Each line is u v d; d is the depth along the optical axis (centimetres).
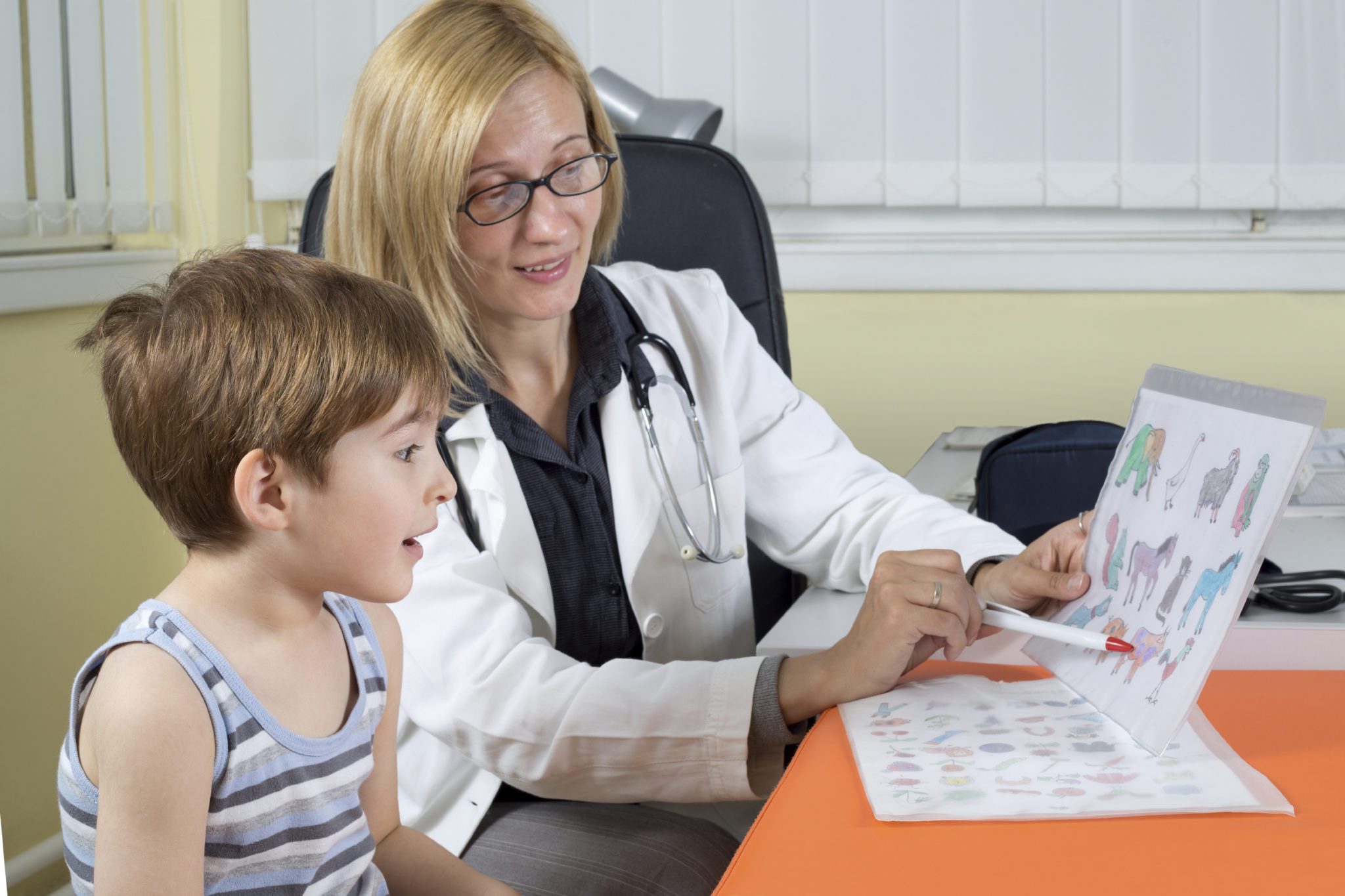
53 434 175
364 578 70
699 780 85
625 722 86
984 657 87
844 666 81
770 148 197
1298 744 65
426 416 71
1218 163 186
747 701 83
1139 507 78
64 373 177
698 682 86
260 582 70
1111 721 70
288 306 67
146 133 196
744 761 83
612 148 112
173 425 66
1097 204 190
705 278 128
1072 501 113
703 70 197
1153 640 70
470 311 105
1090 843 55
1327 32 180
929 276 197
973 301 198
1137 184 188
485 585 98
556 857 92
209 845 68
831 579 117
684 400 114
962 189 193
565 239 98
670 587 111
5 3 166
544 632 104
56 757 176
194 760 65
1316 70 182
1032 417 199
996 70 189
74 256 176
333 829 73
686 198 137
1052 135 189
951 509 110
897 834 57
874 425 204
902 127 193
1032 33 187
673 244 137
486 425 103
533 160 97
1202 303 192
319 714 74
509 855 93
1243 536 65
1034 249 194
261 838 69
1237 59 183
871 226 203
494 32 97
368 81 99
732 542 114
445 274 99
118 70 189
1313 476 122
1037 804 59
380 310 70
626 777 86
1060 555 89
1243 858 53
